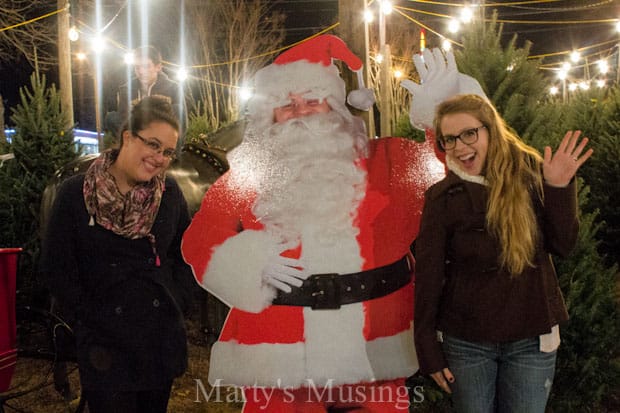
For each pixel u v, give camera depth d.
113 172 2.93
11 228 6.22
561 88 23.09
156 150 2.85
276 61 3.31
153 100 2.92
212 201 3.23
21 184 6.34
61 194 2.92
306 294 3.03
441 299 2.86
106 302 2.91
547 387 2.74
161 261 3.07
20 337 5.47
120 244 2.92
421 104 3.39
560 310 2.78
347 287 3.04
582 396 4.16
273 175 3.14
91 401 2.95
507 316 2.69
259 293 3.03
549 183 2.70
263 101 3.28
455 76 3.40
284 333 3.02
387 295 3.10
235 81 21.95
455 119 2.78
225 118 20.17
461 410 2.82
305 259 3.05
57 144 6.76
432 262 2.78
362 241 3.11
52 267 2.89
